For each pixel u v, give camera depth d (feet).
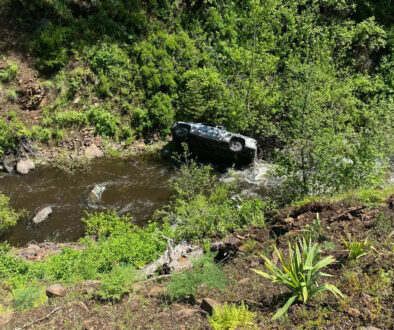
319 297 16.21
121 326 17.37
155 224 34.73
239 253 23.25
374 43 61.72
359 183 32.83
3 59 51.08
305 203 27.94
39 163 48.47
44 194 43.34
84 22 56.08
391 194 25.57
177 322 17.07
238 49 55.88
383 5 71.72
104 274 24.22
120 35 57.41
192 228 29.66
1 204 38.68
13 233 37.14
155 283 22.13
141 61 57.00
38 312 19.92
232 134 48.83
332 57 60.70
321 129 35.22
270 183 46.19
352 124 44.88
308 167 35.76
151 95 56.08
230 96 53.31
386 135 35.29
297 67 41.16
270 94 51.70
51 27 54.19
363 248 18.72
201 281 19.86
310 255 16.37
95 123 52.60
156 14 61.82
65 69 53.57
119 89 55.21
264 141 52.54
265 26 55.11
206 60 60.08
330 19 65.57
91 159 50.29
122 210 41.32
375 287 15.74
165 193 44.65
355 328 14.19
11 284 26.84
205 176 39.27
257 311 16.74
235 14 65.26
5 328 18.76
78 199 42.78
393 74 61.57
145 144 53.93
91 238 36.19
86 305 20.07
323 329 14.43
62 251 32.45
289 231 24.09
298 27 60.13
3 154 47.57
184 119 55.21
